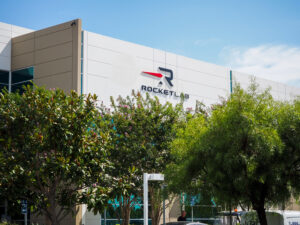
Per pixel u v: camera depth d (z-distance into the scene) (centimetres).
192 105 3562
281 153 1540
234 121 1544
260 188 1633
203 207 1852
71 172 1588
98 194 1622
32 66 3020
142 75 3222
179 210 3047
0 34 3117
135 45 3206
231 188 1598
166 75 3400
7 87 3112
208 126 1662
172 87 3431
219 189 1619
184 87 3522
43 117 1567
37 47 3016
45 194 1675
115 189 1672
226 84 3862
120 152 2108
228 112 1583
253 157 1506
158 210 2338
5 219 2614
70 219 2648
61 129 1563
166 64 3409
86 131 1675
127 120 2178
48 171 1570
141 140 2152
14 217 2798
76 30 2827
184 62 3550
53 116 1577
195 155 1670
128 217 2264
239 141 1530
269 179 1570
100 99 2934
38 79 2972
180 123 2216
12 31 3183
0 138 1609
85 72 2880
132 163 2125
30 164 1580
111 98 2333
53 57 2916
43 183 1698
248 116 1523
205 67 3716
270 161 1545
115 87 3033
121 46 3114
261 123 1568
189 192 1745
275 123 1611
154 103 2256
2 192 1592
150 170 2169
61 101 1647
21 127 1602
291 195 1714
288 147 1562
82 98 1680
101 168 1648
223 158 1538
